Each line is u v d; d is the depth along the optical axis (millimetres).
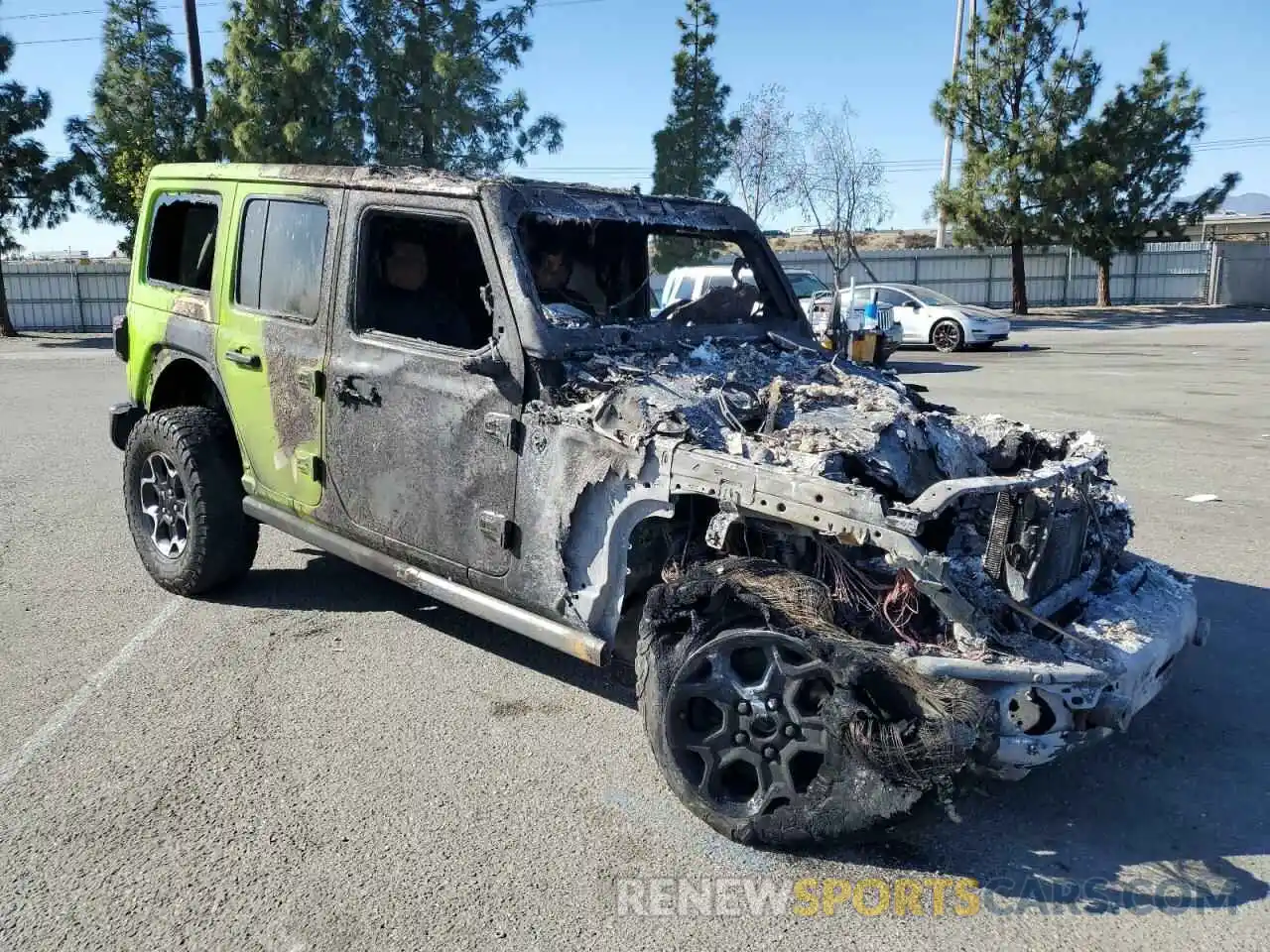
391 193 4191
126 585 5625
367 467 4273
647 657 3287
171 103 25234
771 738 3084
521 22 23109
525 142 23578
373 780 3572
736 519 3221
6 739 3840
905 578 3057
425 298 4602
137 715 4051
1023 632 3102
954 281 35594
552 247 4465
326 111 22078
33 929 2758
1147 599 3570
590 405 3559
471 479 3875
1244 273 36625
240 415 4895
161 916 2816
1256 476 8133
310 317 4488
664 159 27469
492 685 4391
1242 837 3279
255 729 3949
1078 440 4219
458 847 3172
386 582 5707
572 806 3422
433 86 22250
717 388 3781
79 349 23297
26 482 8227
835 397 3953
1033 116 29078
